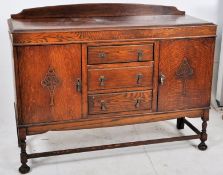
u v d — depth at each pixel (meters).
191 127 3.13
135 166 2.78
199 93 2.86
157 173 2.69
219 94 3.72
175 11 3.17
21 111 2.55
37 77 2.51
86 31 2.50
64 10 2.96
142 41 2.61
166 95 2.79
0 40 3.21
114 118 2.74
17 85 2.49
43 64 2.49
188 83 2.80
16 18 2.86
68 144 3.09
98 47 2.55
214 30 2.73
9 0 3.14
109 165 2.79
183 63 2.74
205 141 3.14
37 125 2.60
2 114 3.39
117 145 2.80
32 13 2.89
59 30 2.46
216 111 3.71
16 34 2.39
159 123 3.48
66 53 2.51
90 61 2.57
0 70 3.28
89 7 3.00
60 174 2.68
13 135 3.22
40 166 2.77
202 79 2.83
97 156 2.91
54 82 2.54
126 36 2.57
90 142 3.12
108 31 2.54
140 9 3.11
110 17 3.02
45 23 2.69
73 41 2.49
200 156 2.92
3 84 3.32
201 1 3.52
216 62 3.75
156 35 2.62
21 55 2.44
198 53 2.75
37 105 2.56
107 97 2.67
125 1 3.34
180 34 2.67
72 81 2.58
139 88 2.71
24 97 2.52
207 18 3.59
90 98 2.64
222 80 3.67
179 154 2.95
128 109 2.74
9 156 2.90
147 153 2.96
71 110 2.63
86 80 2.60
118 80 2.65
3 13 3.16
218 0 3.55
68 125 2.67
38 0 3.20
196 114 2.92
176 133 3.29
